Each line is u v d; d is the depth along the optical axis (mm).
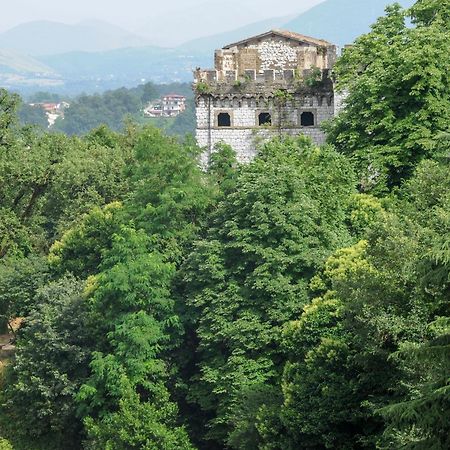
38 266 126750
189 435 99688
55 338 106125
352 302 72438
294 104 157500
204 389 98125
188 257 103375
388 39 132000
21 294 124562
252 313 94625
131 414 94688
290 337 87688
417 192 81250
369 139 116375
